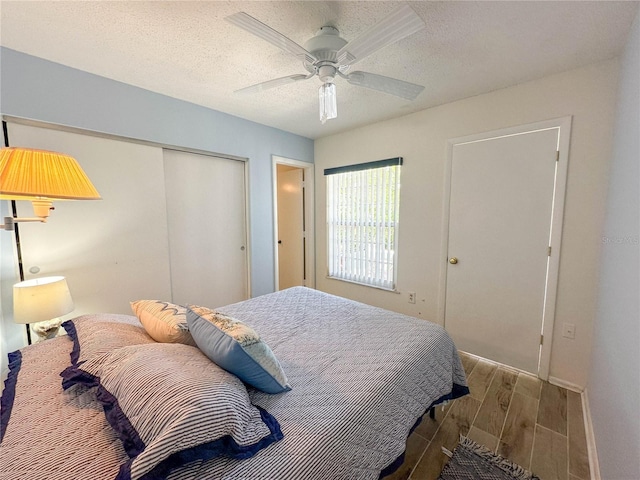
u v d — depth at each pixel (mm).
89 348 1081
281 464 784
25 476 667
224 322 1065
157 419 707
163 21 1411
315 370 1238
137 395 777
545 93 1980
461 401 1909
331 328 1676
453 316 2598
